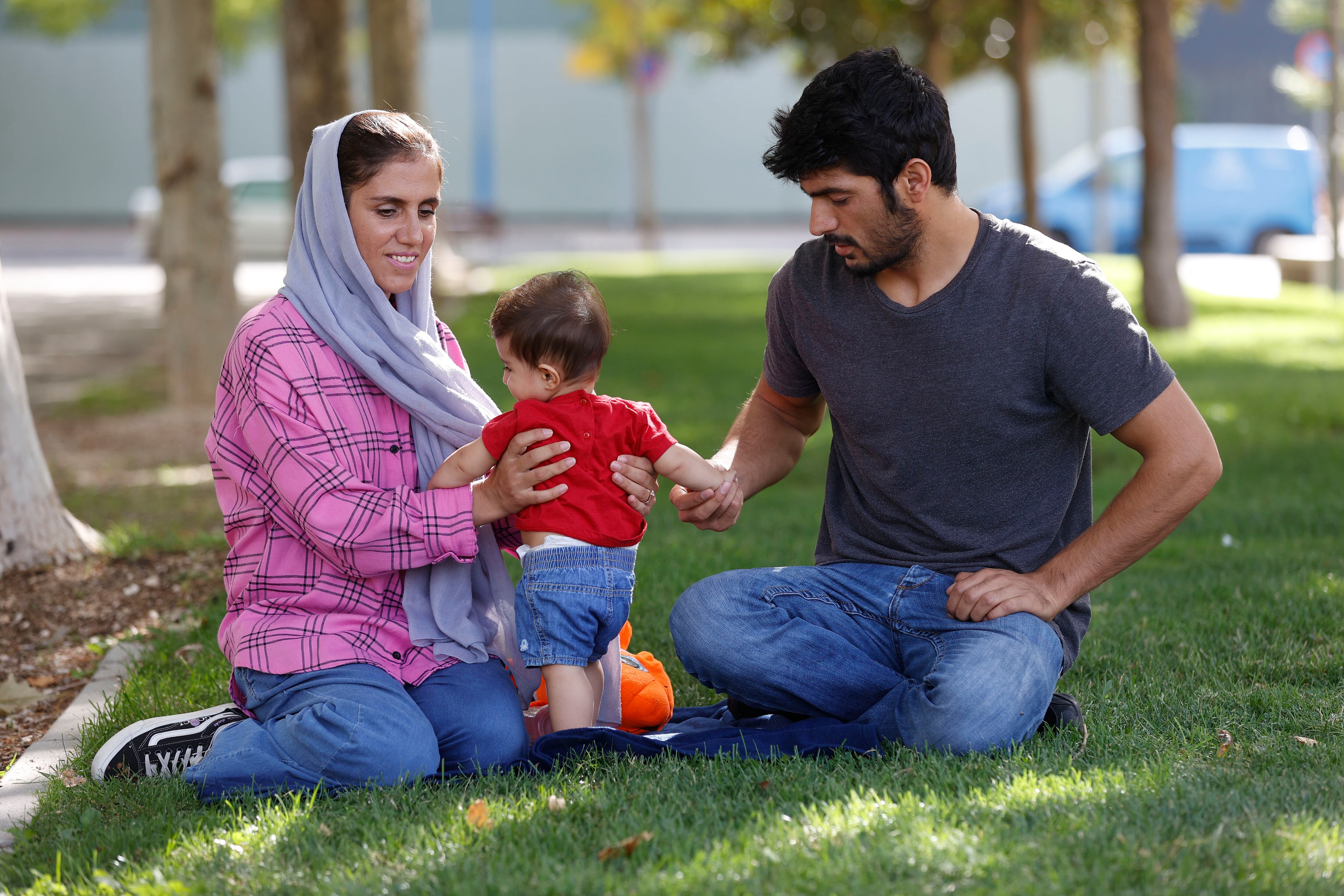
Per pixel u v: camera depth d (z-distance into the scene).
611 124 59.25
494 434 4.73
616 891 3.62
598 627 4.90
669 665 6.36
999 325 4.66
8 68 58.72
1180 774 4.45
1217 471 4.65
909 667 5.00
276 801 4.47
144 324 24.64
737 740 4.84
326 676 4.66
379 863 3.90
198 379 15.20
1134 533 4.69
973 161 56.56
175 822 4.32
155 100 14.80
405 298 4.99
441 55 58.81
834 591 5.17
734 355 18.36
